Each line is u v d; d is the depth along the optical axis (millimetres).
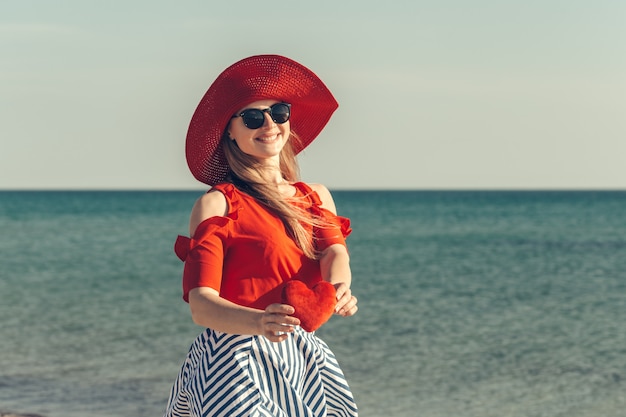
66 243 43250
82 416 8852
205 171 3031
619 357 13469
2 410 9055
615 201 125562
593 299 21438
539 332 16125
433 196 167250
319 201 2975
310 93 2961
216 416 2578
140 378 11094
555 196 162000
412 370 12219
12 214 83688
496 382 11508
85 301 20984
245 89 2844
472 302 20828
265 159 2920
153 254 36562
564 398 10602
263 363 2631
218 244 2674
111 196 169125
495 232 53406
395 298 21656
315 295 2480
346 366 12484
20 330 15875
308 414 2645
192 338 14789
